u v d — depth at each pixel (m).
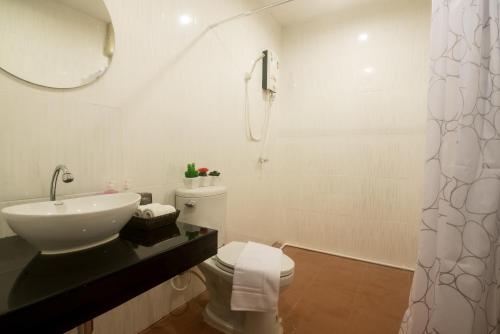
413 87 2.09
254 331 1.31
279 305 1.65
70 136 1.05
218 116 1.81
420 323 1.07
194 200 1.41
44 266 0.71
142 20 1.29
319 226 2.52
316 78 2.46
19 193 0.92
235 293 1.21
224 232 1.56
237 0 1.95
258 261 1.29
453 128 1.00
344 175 2.38
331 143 2.42
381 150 2.23
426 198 1.06
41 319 0.56
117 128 1.21
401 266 2.20
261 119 2.33
